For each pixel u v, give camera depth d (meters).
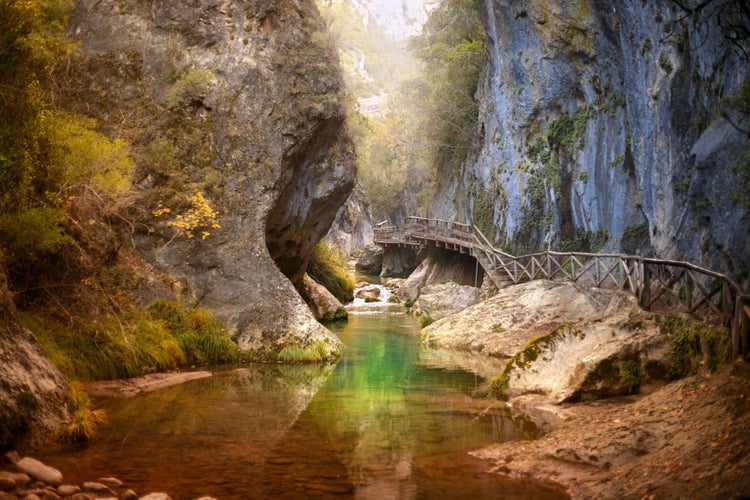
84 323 11.09
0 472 5.58
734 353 8.42
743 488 4.64
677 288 13.55
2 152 8.70
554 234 24.11
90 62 14.88
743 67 13.07
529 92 25.17
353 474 6.32
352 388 11.08
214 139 15.37
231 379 11.77
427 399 10.16
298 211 18.02
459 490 5.88
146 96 15.14
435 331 17.69
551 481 6.13
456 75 35.00
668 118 15.97
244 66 15.96
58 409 7.39
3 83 8.41
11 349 7.23
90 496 5.34
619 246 20.08
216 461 6.67
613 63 20.95
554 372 10.64
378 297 32.19
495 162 28.83
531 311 16.98
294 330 14.25
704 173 13.44
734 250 12.44
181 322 13.42
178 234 14.30
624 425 7.05
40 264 11.25
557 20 22.75
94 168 11.02
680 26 15.38
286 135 16.12
